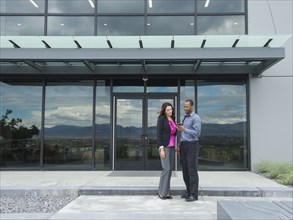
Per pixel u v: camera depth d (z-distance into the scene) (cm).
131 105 1124
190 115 721
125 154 1107
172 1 1139
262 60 966
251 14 1116
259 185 810
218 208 435
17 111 1127
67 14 1135
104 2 1141
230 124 1105
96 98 1126
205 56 926
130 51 938
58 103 1126
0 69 1104
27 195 767
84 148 1110
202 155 1096
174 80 1125
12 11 1143
